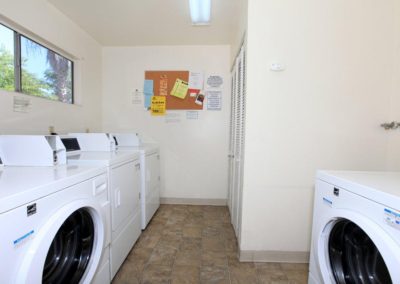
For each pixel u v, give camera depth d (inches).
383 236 29.3
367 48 65.0
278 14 64.4
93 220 46.8
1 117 62.7
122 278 61.2
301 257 69.5
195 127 121.4
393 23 64.5
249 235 69.6
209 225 96.3
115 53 121.7
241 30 79.7
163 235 86.4
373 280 37.7
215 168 122.6
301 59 65.2
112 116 123.5
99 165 53.1
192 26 99.5
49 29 81.4
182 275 62.9
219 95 119.3
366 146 66.9
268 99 66.2
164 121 122.2
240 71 81.2
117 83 122.6
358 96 66.0
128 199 69.4
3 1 62.5
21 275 28.3
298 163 67.6
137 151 79.7
